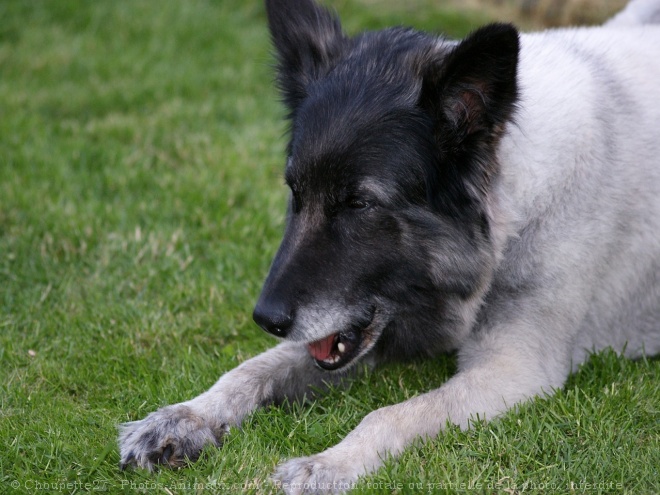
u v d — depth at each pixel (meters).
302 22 4.84
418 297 4.45
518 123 4.36
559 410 4.38
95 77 10.50
